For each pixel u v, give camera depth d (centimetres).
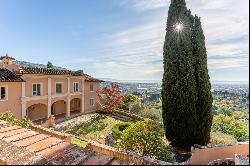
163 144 1250
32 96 2744
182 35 1391
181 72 1371
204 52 1406
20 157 874
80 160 795
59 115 3334
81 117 3241
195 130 1354
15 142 1048
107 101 3647
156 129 1257
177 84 1377
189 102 1351
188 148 1378
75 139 1788
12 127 1358
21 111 2622
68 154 864
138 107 3441
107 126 2731
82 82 3531
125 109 3756
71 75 3231
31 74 2670
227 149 938
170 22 1448
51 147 970
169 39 1434
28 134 1191
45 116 3105
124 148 1214
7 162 834
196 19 1414
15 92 2562
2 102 2433
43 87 2889
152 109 3269
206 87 1375
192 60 1364
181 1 1434
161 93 1477
